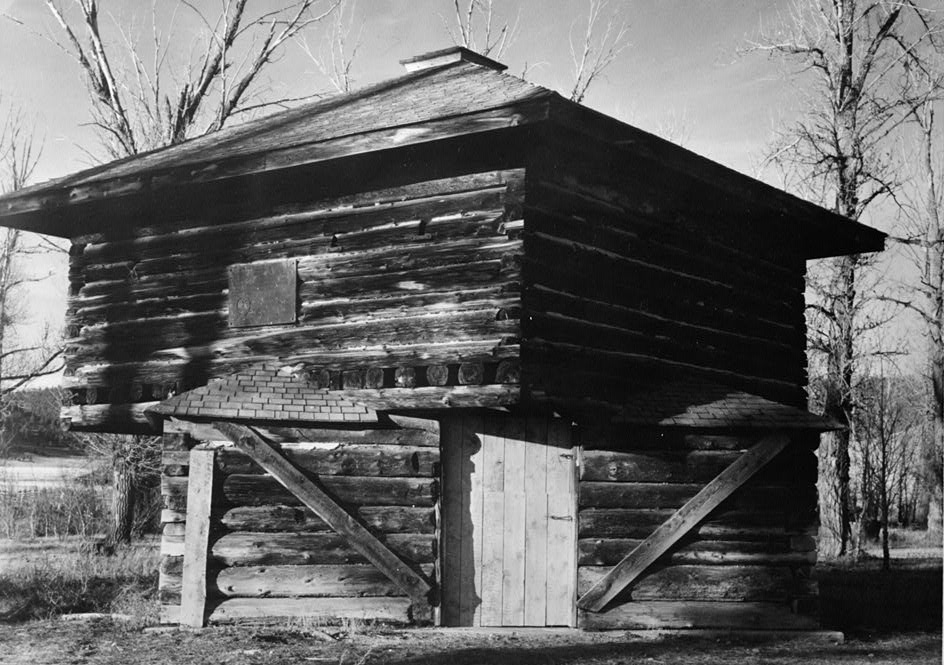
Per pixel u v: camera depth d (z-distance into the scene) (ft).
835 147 73.10
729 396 39.47
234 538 36.27
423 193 37.14
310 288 39.24
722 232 44.24
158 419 37.52
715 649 34.14
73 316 45.39
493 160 35.94
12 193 44.52
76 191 42.52
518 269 34.78
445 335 35.83
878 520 88.84
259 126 46.39
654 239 40.81
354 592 36.29
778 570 37.99
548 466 37.91
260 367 39.22
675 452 37.91
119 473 68.80
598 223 38.32
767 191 41.27
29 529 75.66
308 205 39.91
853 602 47.06
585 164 37.86
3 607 39.93
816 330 73.10
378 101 42.80
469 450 37.88
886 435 63.82
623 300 39.04
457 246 36.11
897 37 75.61
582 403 36.29
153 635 34.45
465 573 37.35
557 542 37.63
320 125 40.93
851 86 75.10
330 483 36.65
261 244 40.68
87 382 44.37
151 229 43.70
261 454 36.22
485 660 30.63
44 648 32.01
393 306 37.17
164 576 36.35
